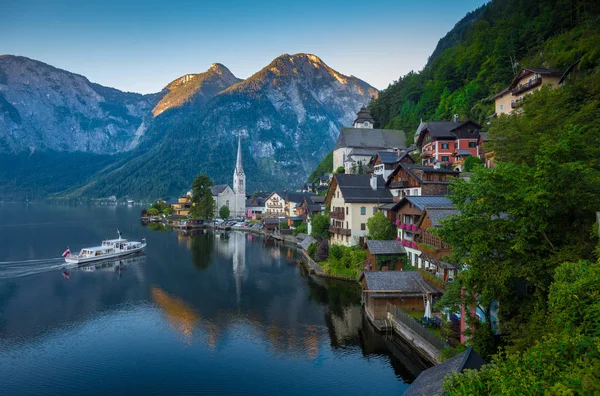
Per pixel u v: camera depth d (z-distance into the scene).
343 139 147.75
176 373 34.00
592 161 25.92
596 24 87.69
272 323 45.16
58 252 91.00
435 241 42.34
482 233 22.81
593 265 15.71
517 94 79.75
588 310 14.12
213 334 42.38
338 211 74.38
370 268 55.41
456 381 15.18
